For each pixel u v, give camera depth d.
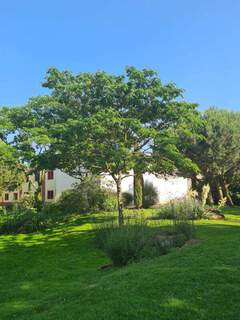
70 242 19.50
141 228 14.48
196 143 34.12
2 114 22.58
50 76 21.89
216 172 36.31
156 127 21.08
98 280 10.80
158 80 20.38
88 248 17.72
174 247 13.59
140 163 20.06
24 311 8.84
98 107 20.59
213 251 11.20
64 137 19.52
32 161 21.28
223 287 8.09
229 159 35.34
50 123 21.41
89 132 19.14
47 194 47.12
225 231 19.05
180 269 9.43
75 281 11.78
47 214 25.95
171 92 20.17
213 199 39.41
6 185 40.38
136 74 20.30
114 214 25.58
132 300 7.74
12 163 24.19
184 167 20.88
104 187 29.16
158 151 19.69
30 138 20.16
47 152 20.55
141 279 9.02
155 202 35.00
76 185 29.73
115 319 7.04
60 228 23.69
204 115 36.03
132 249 12.95
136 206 32.94
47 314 7.94
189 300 7.58
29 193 34.22
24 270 14.96
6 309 9.25
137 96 20.14
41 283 12.23
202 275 8.81
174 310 7.21
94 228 19.75
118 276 9.82
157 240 13.73
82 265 14.82
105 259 15.35
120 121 18.91
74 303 8.27
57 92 21.67
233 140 34.91
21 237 22.45
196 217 23.77
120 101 20.72
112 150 19.41
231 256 10.39
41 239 21.25
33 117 21.80
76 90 20.83
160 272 9.37
